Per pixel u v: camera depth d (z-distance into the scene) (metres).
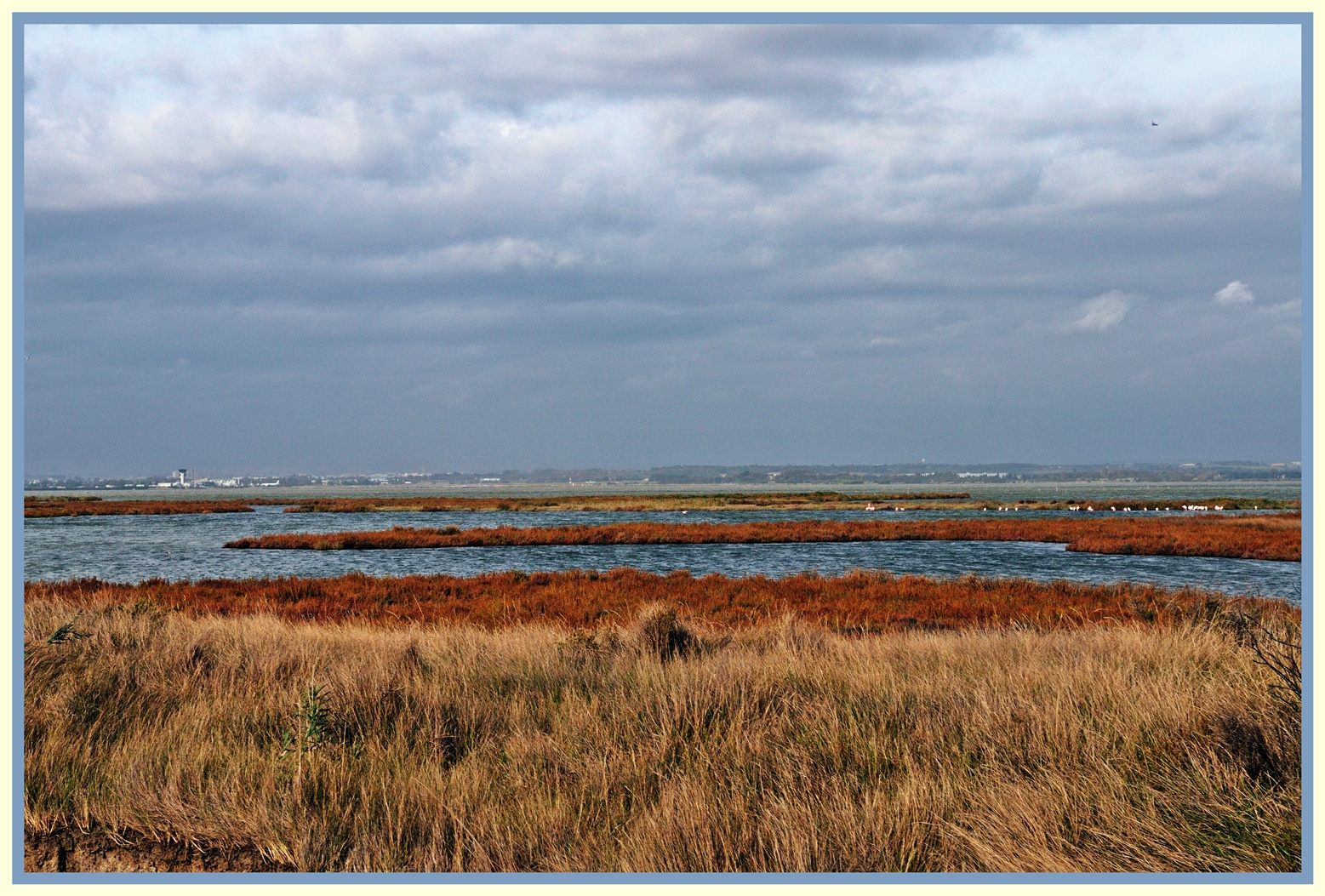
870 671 7.07
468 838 4.12
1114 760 4.79
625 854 3.96
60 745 5.13
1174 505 91.56
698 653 8.80
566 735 5.51
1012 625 13.12
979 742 5.18
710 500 117.31
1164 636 8.62
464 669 7.63
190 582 23.84
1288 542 38.88
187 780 4.71
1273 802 4.12
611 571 26.19
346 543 42.06
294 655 8.24
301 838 4.10
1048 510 87.69
